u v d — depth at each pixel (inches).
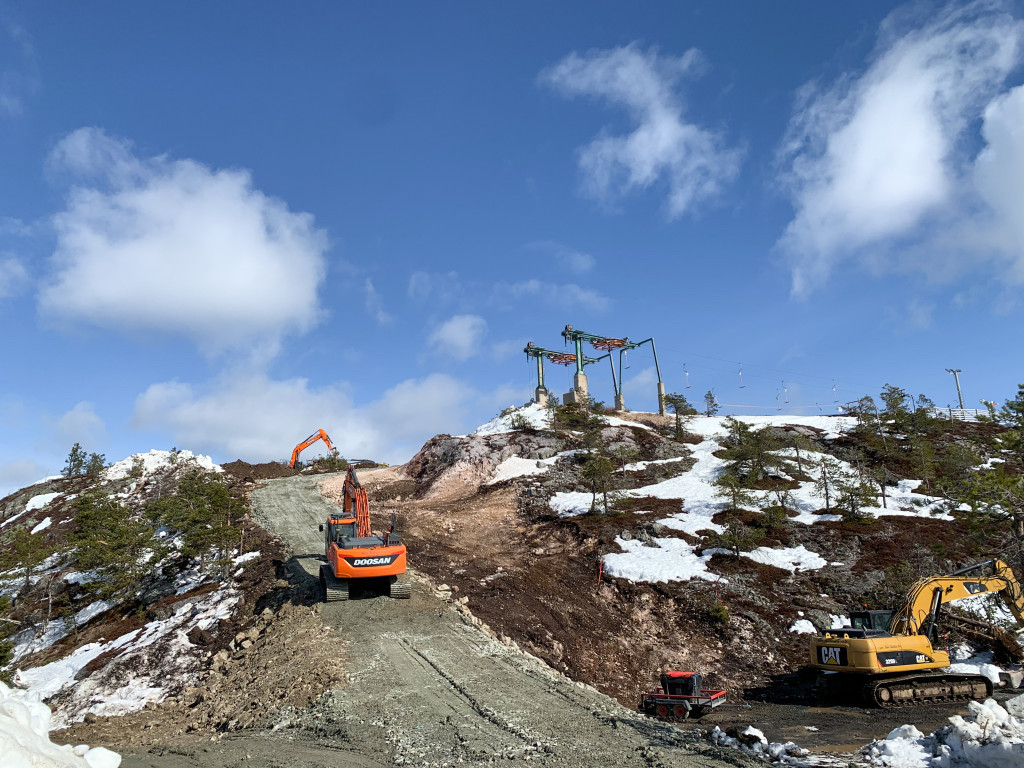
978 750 426.9
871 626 827.4
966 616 1032.2
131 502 1921.8
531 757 472.7
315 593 1058.7
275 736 563.2
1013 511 933.8
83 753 289.6
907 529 1353.3
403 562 976.9
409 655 756.0
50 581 1378.0
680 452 2076.8
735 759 471.8
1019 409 1208.2
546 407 2591.0
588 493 1740.9
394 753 492.1
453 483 2038.6
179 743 595.5
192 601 1187.3
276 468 2539.4
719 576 1224.2
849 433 2108.8
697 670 991.6
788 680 933.2
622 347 2679.6
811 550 1311.5
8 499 2194.9
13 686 1021.8
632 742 506.3
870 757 492.4
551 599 1167.6
